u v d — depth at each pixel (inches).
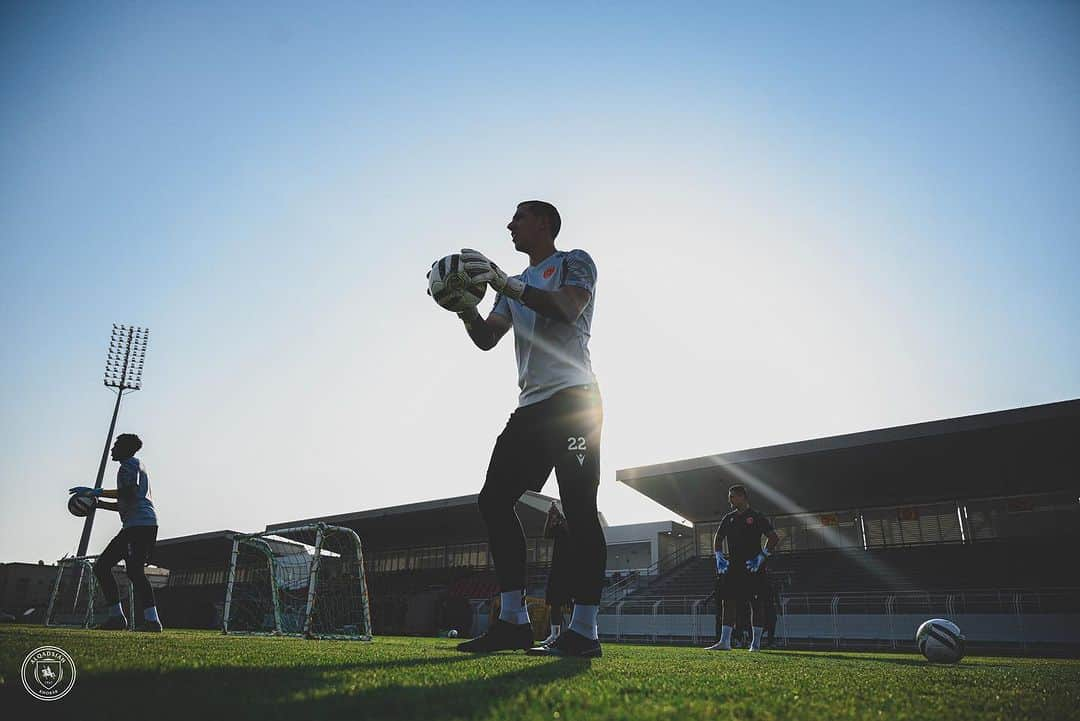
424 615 1007.0
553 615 271.4
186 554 1742.1
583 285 124.0
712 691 62.3
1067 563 905.5
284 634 302.7
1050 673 116.9
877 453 1031.0
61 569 484.1
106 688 50.0
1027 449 957.2
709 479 1195.9
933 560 1002.7
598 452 123.2
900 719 50.2
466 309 119.5
